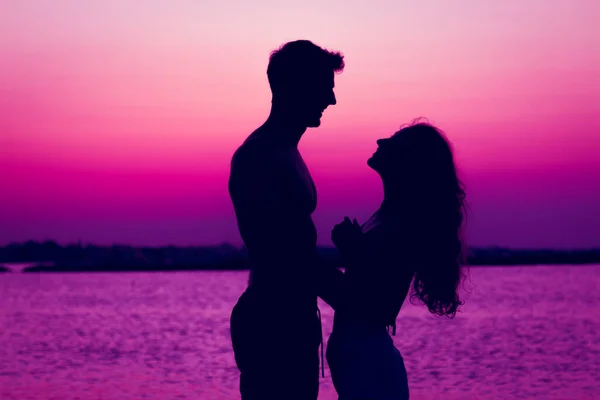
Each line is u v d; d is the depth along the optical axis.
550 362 15.04
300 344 3.34
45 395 11.42
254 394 3.38
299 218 3.32
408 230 3.16
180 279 93.19
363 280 3.12
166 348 18.05
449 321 25.70
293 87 3.31
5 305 37.75
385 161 3.20
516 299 38.53
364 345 3.11
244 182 3.34
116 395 11.41
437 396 11.33
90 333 22.27
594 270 102.88
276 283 3.32
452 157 3.24
